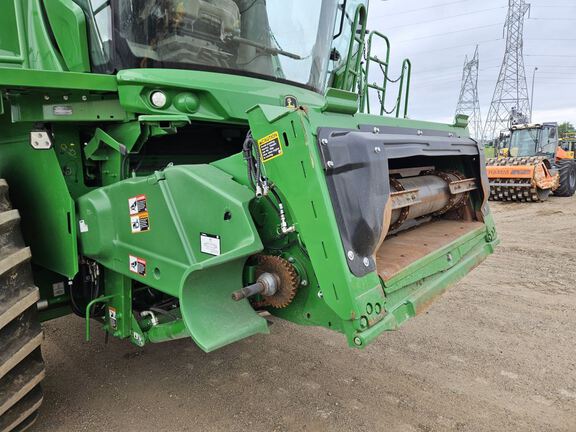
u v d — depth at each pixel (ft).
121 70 7.34
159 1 7.82
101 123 7.64
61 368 9.73
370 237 5.76
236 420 7.78
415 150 7.20
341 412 7.93
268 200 6.09
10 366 6.42
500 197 37.42
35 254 8.16
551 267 16.78
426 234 8.72
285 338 10.98
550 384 8.74
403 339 10.81
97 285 8.05
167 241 6.28
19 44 8.81
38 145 7.11
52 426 7.72
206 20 8.33
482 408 8.00
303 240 5.64
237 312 6.06
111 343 10.93
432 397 8.37
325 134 5.55
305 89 10.08
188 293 5.70
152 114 7.06
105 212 7.07
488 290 14.29
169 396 8.59
